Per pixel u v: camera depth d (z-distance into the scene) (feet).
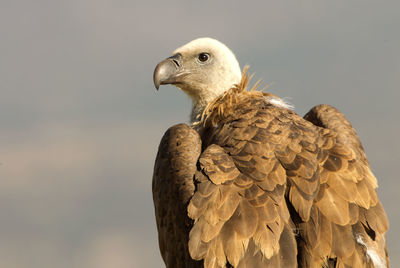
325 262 30.78
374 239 31.78
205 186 32.35
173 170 35.19
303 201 32.14
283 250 30.27
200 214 31.24
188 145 36.76
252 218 30.94
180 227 32.94
